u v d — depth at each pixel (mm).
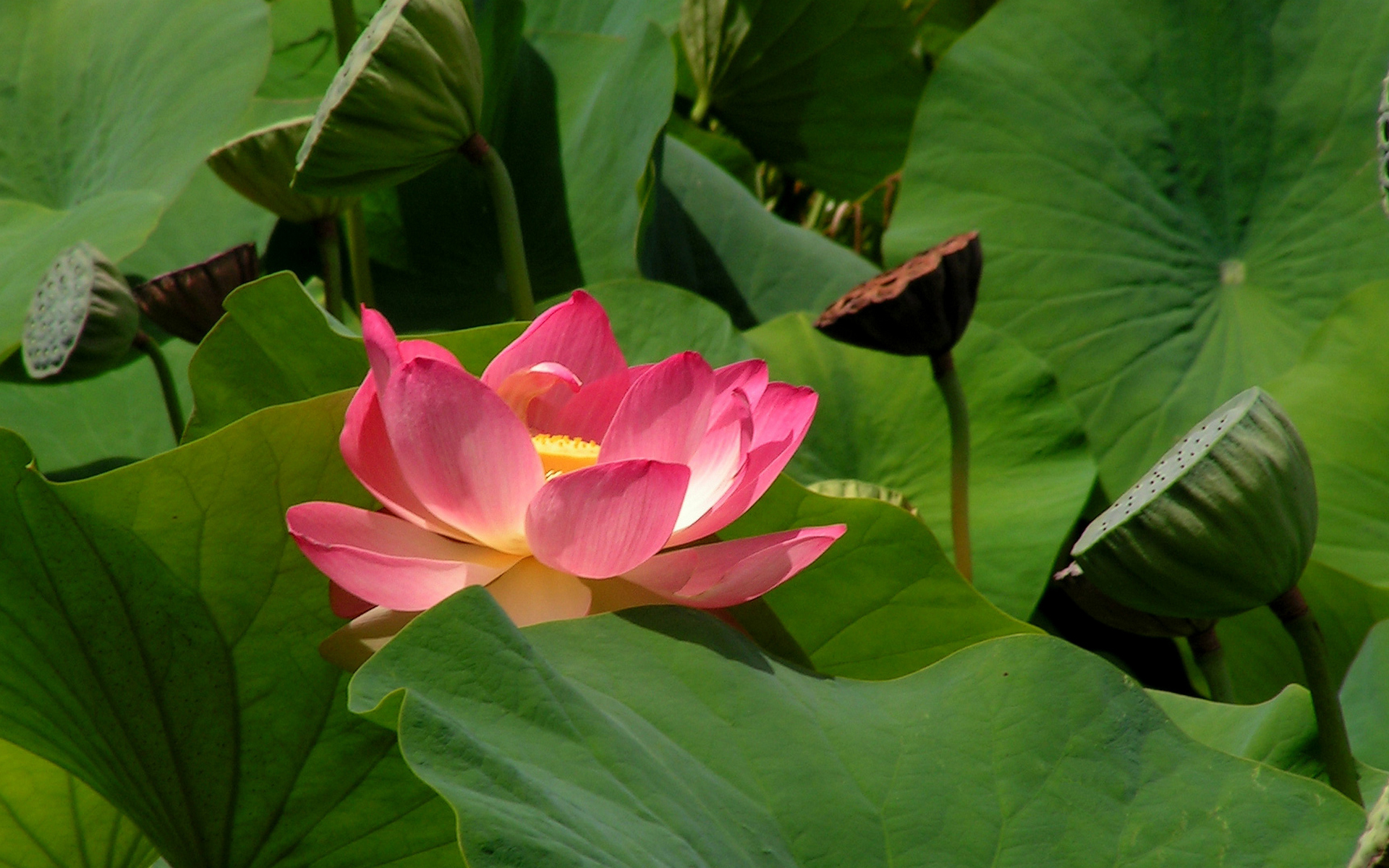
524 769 3463
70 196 4090
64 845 3729
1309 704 3639
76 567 3551
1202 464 3580
